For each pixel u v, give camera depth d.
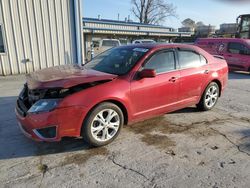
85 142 3.73
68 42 11.05
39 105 3.15
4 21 9.51
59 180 2.80
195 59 4.85
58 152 3.44
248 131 4.25
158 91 4.09
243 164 3.18
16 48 9.99
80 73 3.69
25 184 2.72
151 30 33.91
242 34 15.78
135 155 3.38
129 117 3.83
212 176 2.91
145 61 3.96
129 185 2.72
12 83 8.28
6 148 3.53
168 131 4.21
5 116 4.84
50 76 3.50
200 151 3.52
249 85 8.80
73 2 10.70
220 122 4.68
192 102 4.90
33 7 9.93
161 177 2.88
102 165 3.12
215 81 5.32
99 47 17.09
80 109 3.23
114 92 3.52
